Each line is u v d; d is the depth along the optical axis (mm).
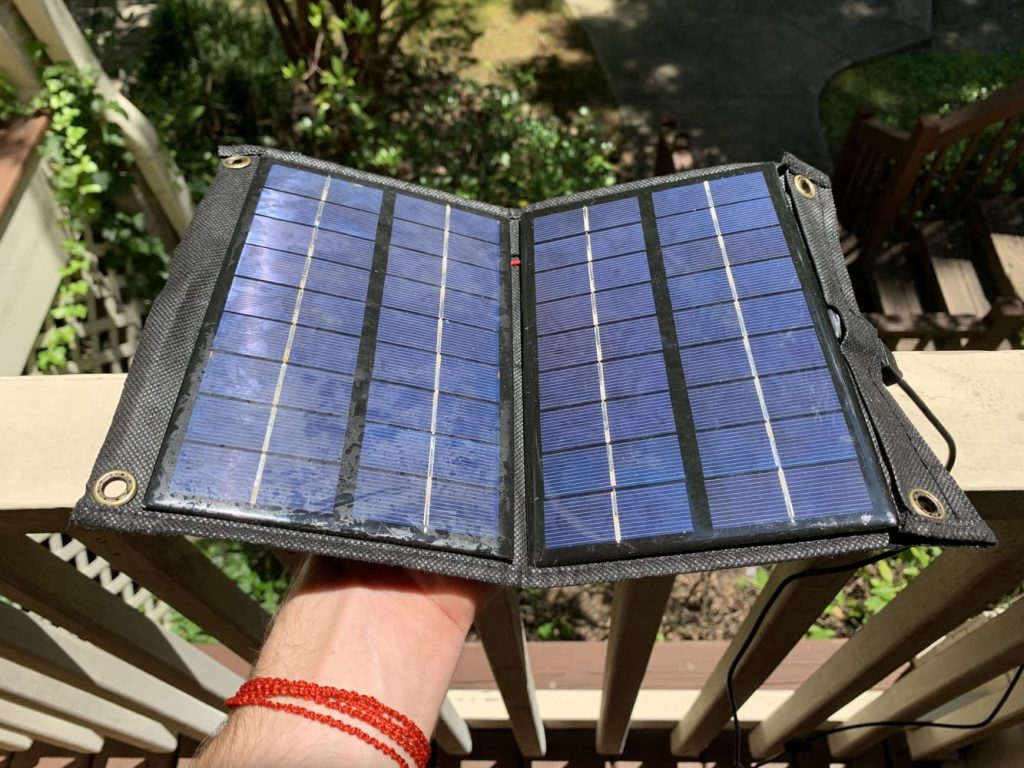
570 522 336
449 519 327
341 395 353
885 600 1080
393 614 297
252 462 316
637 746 768
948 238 1499
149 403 321
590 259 420
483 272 430
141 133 1147
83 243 1096
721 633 1127
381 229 420
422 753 272
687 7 2230
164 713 627
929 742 669
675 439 348
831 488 312
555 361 392
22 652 469
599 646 852
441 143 1560
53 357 1024
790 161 420
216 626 525
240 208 402
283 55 1787
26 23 974
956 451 334
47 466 341
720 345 369
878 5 2217
